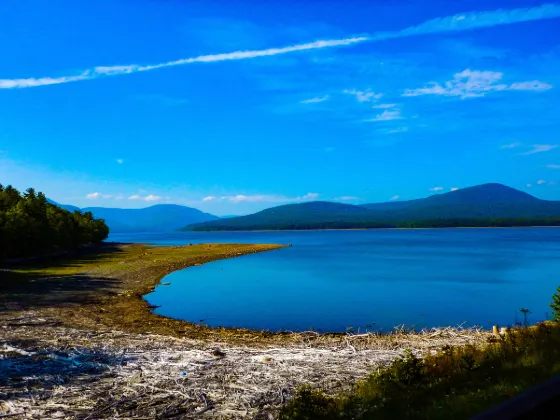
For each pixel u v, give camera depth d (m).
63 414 12.43
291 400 12.02
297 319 33.44
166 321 30.48
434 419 8.20
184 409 12.76
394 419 9.12
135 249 129.62
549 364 10.17
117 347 20.70
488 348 15.05
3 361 17.48
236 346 22.20
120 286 48.88
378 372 14.33
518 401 4.42
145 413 12.50
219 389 14.42
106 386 14.79
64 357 18.44
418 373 12.33
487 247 138.25
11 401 13.30
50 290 43.34
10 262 75.44
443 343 21.67
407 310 37.25
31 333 23.70
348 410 10.56
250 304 40.28
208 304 40.00
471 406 8.18
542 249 125.62
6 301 36.03
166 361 18.11
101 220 167.38
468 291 48.44
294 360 18.25
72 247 114.75
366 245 161.12
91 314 31.83
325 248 142.00
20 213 83.44
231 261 92.69
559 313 20.62
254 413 12.34
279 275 66.19
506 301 41.66
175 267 75.94
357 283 56.06
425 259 95.12
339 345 22.53
